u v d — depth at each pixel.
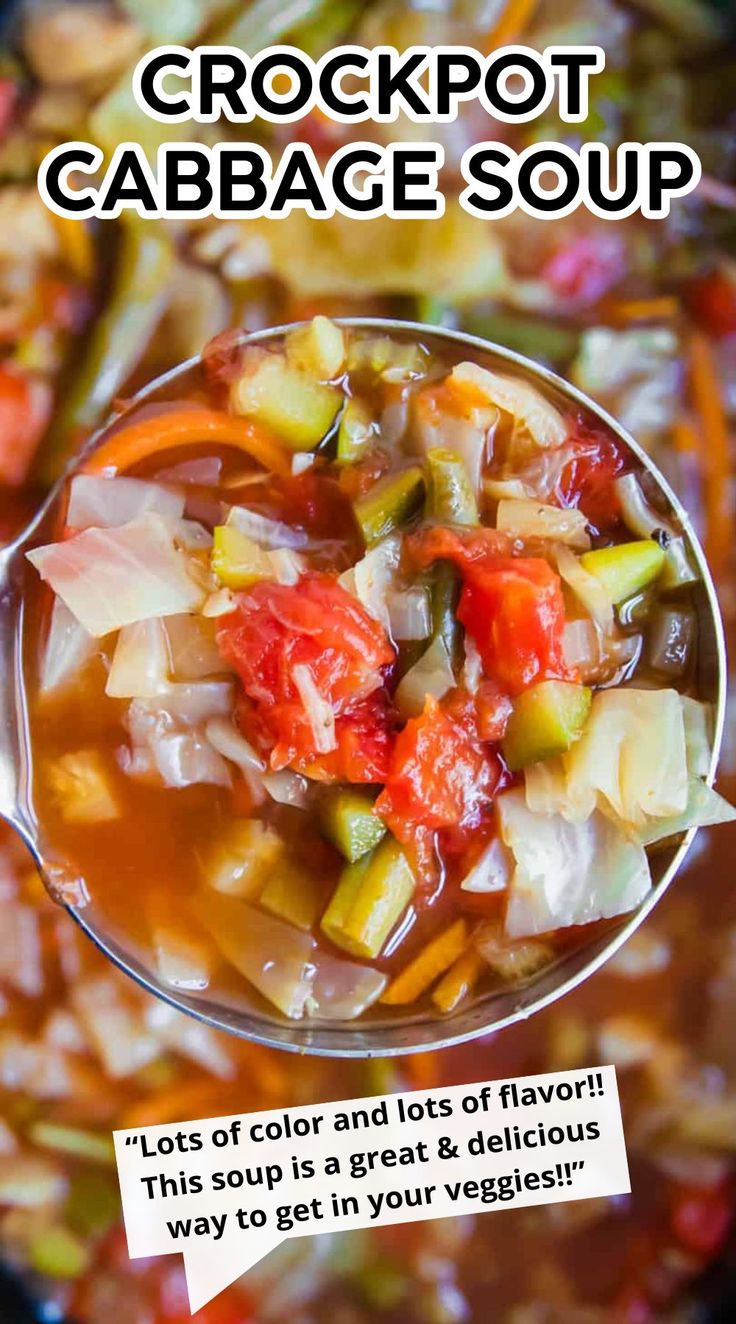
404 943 0.33
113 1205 0.39
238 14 0.39
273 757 0.32
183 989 0.34
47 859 0.34
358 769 0.32
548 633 0.32
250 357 0.34
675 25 0.39
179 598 0.33
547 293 0.39
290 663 0.32
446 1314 0.39
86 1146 0.39
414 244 0.39
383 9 0.39
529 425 0.33
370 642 0.32
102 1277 0.39
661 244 0.39
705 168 0.39
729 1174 0.39
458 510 0.33
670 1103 0.39
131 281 0.39
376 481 0.33
